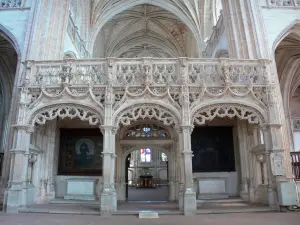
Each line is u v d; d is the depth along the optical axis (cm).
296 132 2077
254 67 1045
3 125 1833
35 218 787
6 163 1090
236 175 1344
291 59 1806
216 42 1777
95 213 867
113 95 980
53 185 1270
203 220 755
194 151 1362
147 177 2753
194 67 1045
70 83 988
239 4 1312
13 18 1322
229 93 989
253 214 849
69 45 1673
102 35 2866
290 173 1032
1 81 1834
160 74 1005
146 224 699
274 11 1322
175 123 953
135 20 2836
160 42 3094
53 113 1023
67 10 1389
